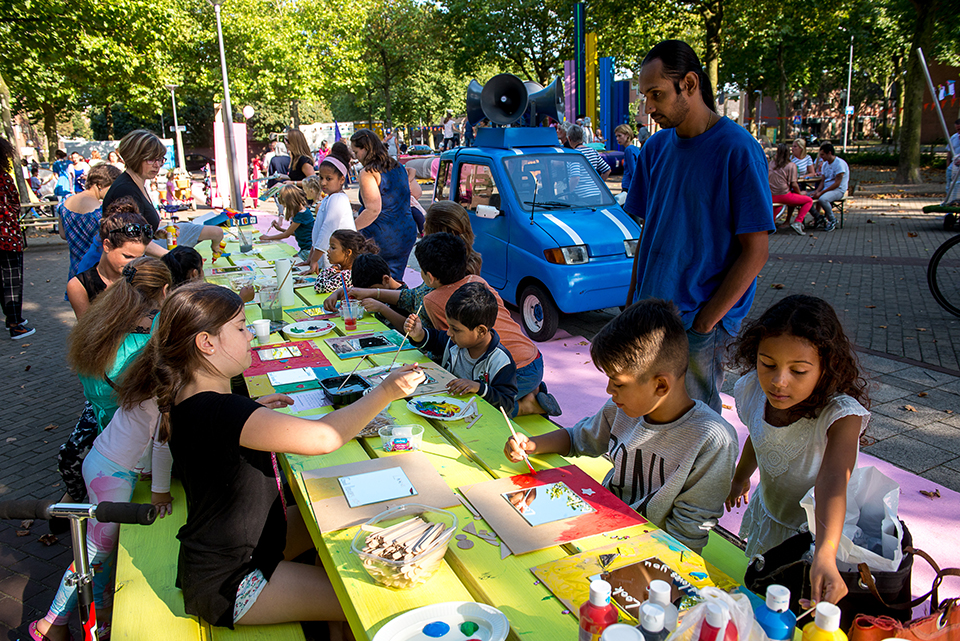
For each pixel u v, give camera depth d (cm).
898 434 394
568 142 873
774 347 181
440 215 415
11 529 354
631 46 2591
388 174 573
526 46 2723
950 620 137
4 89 1472
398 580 161
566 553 176
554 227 591
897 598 160
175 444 187
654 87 270
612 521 190
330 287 514
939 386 464
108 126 3522
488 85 705
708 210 280
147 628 192
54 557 327
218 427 181
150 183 1614
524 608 154
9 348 671
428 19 3372
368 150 558
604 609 129
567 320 678
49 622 240
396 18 3475
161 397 190
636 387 195
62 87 2011
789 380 181
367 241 532
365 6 3425
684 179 284
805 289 756
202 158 4006
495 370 299
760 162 270
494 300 300
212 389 193
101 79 2069
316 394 291
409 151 3372
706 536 210
